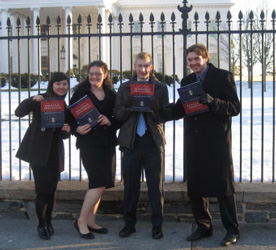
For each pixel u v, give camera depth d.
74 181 4.63
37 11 38.34
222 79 3.50
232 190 3.54
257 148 7.16
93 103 3.78
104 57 33.22
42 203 3.71
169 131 9.31
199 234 3.71
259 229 3.94
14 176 4.99
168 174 5.07
